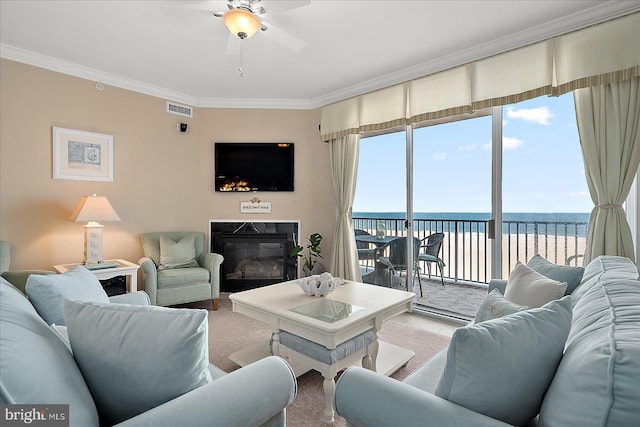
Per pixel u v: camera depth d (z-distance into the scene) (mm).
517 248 2951
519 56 2715
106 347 921
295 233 4453
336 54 3107
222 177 4363
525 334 914
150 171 3955
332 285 2355
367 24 2596
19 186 3068
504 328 911
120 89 3709
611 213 2326
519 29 2666
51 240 3250
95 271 3016
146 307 1024
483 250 3168
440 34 2746
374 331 2041
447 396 913
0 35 2775
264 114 4430
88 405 834
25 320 939
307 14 2461
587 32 2381
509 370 859
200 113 4375
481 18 2514
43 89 3188
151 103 3959
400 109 3498
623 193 2295
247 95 4273
